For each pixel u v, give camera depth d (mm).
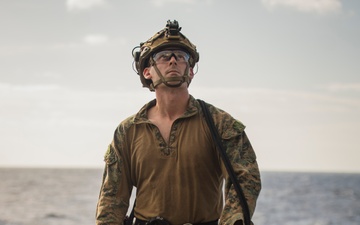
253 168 3781
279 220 38250
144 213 3936
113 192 3998
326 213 44531
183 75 3932
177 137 3916
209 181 3908
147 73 4047
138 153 3955
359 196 73750
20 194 72125
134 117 4020
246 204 3648
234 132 3830
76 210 44656
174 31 3939
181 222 3877
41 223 34812
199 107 3957
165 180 3891
